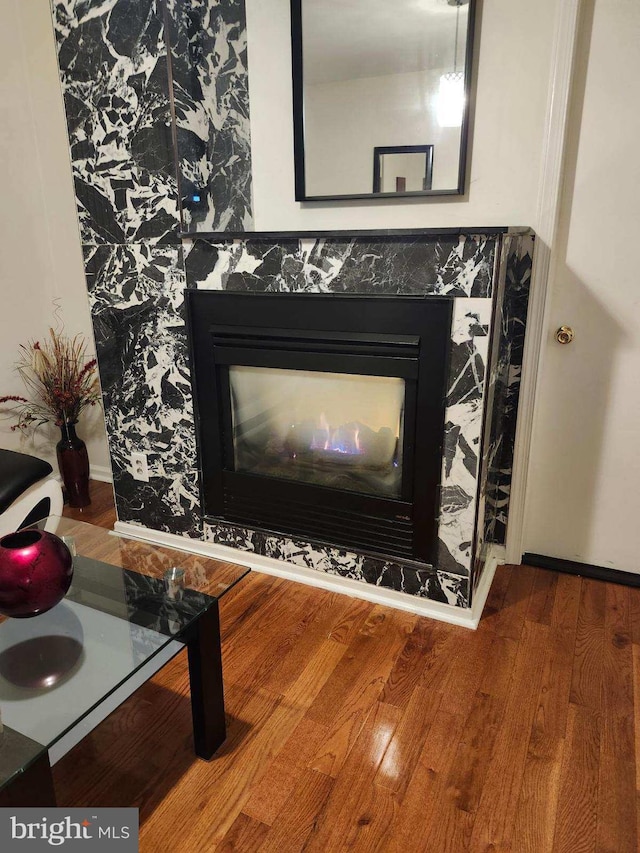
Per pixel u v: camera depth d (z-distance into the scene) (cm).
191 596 141
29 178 262
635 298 187
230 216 217
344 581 207
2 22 242
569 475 211
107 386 230
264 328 193
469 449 174
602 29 169
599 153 179
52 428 292
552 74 172
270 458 212
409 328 172
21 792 103
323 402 196
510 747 144
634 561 210
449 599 190
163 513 237
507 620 192
